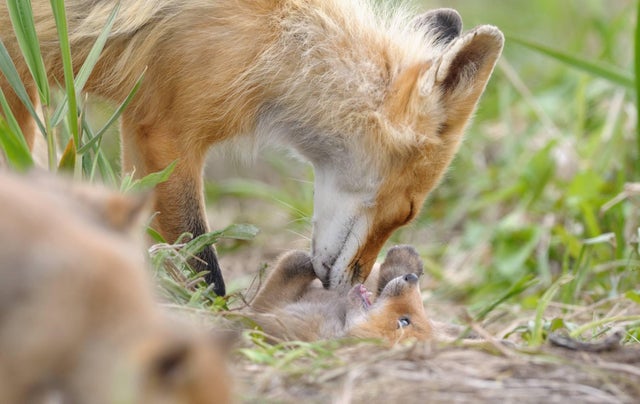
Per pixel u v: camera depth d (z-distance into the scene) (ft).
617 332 28.04
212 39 34.86
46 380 16.35
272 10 35.86
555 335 28.25
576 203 49.29
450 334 32.76
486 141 62.03
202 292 29.73
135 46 35.22
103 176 34.19
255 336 28.35
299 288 35.12
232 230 31.86
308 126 37.04
